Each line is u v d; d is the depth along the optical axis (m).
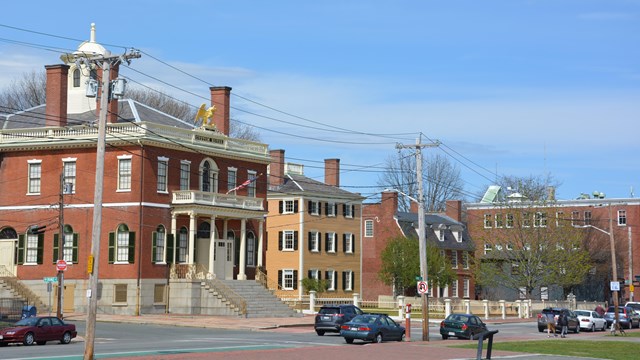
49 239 74.12
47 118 76.31
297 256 98.25
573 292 121.56
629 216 118.94
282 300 80.38
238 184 80.75
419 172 55.97
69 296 72.81
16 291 73.69
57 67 76.25
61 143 73.94
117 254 71.75
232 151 79.69
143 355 38.53
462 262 116.31
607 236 119.31
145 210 71.56
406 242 102.19
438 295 110.94
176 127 74.31
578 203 121.56
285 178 101.69
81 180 73.50
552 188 104.62
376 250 110.62
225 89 83.06
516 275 105.56
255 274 81.31
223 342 48.47
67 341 49.28
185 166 75.44
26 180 75.50
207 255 77.19
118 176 72.25
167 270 73.19
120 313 71.00
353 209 105.81
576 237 102.00
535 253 100.62
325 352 40.94
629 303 92.81
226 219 78.69
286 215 99.44
